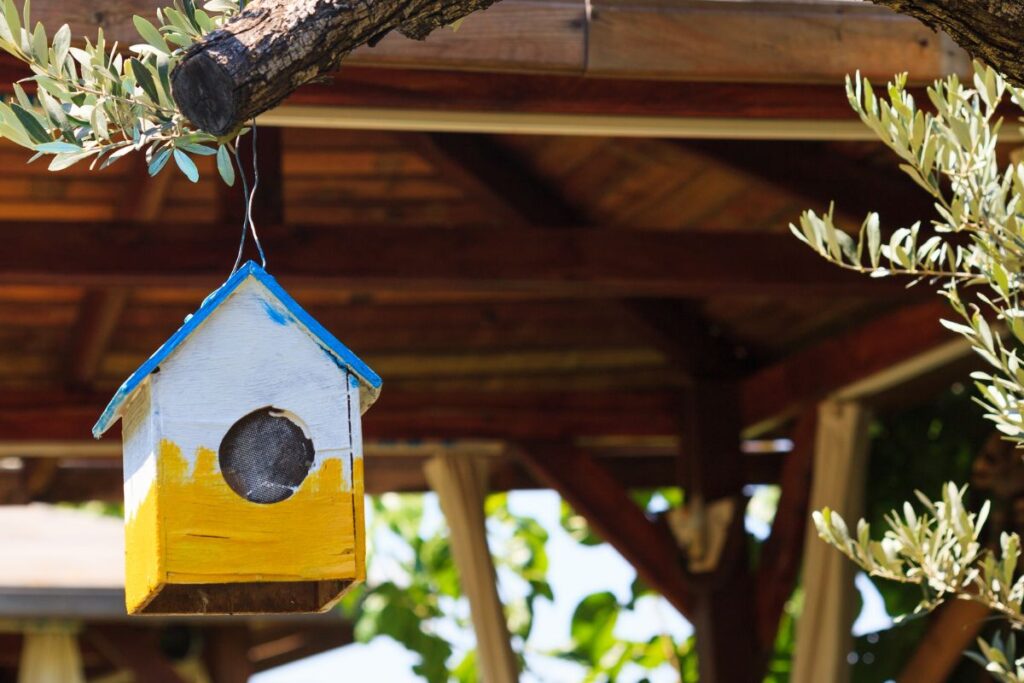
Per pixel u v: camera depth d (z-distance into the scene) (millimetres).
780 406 6895
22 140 2084
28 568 8070
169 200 6262
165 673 8180
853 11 3631
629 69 3520
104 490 7461
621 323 7078
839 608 6477
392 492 7812
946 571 2455
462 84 3621
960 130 2326
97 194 6141
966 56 3645
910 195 5316
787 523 6805
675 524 6992
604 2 3531
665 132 3881
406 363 7094
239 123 1884
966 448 7301
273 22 1852
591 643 9633
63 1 3195
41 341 6707
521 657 10133
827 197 5332
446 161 6246
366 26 1901
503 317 7004
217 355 2201
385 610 10070
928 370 6340
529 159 6375
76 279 5039
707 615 6785
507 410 7039
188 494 2143
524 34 3480
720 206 6148
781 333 6949
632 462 7809
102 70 2107
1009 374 2307
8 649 8461
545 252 5293
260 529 2166
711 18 3574
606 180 6227
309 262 5176
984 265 2381
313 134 6086
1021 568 5770
